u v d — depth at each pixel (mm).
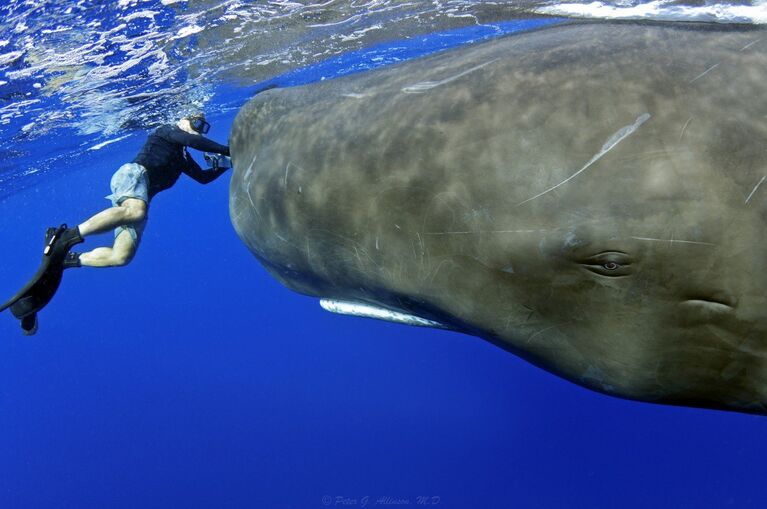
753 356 1857
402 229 2270
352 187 2396
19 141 10555
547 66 2145
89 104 9609
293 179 2660
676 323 1896
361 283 2660
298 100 3043
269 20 7914
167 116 11453
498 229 2027
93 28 6785
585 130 1932
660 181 1805
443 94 2281
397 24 8859
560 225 1915
